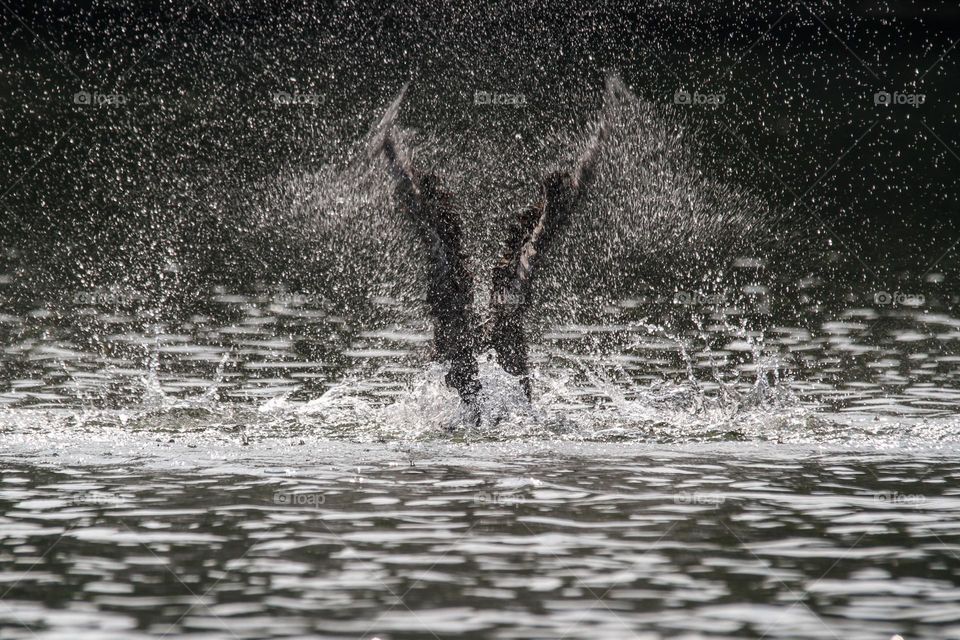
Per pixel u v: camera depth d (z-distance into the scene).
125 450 31.50
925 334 49.75
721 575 21.50
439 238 35.84
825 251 69.75
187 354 45.06
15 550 22.80
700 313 53.81
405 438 33.16
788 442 32.84
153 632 18.86
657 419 35.78
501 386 35.62
